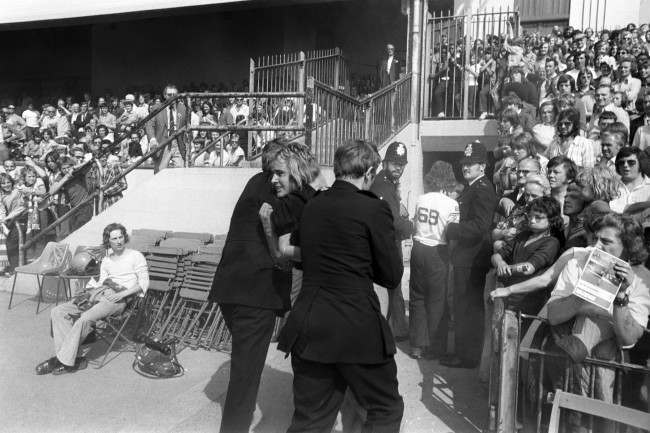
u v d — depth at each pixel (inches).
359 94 527.5
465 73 394.3
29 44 766.5
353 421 149.0
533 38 452.4
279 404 171.0
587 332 137.4
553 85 361.7
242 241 150.7
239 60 667.4
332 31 634.2
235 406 144.7
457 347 204.7
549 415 144.4
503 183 239.8
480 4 513.7
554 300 140.1
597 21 542.9
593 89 341.7
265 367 197.8
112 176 360.2
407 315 264.8
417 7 396.5
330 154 295.6
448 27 419.8
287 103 353.7
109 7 584.4
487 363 184.9
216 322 226.4
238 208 154.8
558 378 142.1
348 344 118.2
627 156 187.9
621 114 285.0
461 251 201.5
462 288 201.8
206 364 209.6
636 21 532.4
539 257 159.8
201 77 682.2
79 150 414.3
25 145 553.9
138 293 219.9
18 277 320.2
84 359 205.9
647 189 185.9
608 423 132.8
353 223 121.6
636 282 136.6
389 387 121.8
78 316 207.9
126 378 196.5
